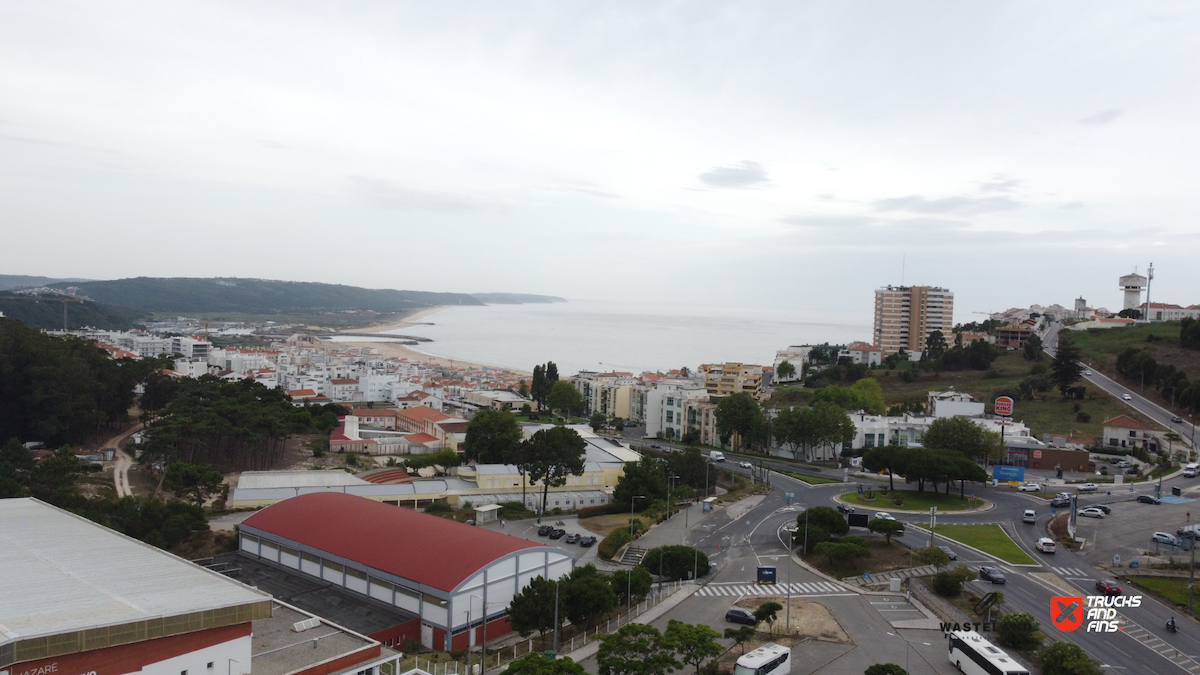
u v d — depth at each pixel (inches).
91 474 6560.0
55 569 2679.6
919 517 5748.0
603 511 6318.9
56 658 2032.5
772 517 5876.0
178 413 7209.6
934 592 4124.0
